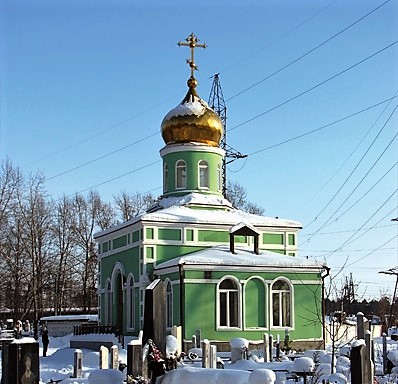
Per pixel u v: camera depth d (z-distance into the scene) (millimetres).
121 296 48000
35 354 20766
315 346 41688
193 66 49750
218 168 48938
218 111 65688
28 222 68312
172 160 48531
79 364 28875
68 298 78875
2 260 68438
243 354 31594
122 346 41156
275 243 46719
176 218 44375
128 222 45594
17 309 67938
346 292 62312
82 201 77062
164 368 19750
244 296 41031
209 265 40625
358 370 19000
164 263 42406
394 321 68812
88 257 76438
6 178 77562
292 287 41906
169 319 41469
